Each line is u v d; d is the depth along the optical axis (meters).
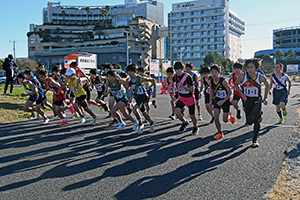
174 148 5.40
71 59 26.14
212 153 5.04
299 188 3.50
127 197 3.33
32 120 8.83
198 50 88.75
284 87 7.60
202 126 7.61
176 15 90.75
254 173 4.04
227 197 3.29
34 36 83.31
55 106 7.87
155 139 6.16
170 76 8.74
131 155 4.98
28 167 4.41
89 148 5.46
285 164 4.38
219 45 86.81
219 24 86.31
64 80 7.86
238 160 4.61
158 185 3.66
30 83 7.80
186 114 9.97
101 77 8.79
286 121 8.03
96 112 10.65
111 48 71.31
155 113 10.24
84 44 78.38
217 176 3.94
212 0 86.75
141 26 82.69
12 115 9.40
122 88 6.98
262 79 5.35
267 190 3.47
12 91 14.96
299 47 103.31
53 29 86.94
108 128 7.48
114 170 4.23
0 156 4.98
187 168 4.28
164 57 101.25
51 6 100.50
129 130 7.20
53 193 3.46
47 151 5.28
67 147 5.55
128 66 6.60
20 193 3.48
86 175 4.05
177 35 90.56
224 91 6.25
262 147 5.35
